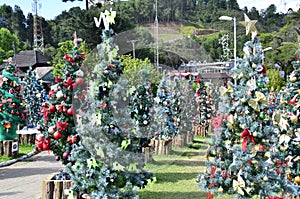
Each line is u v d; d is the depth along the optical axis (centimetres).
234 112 563
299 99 641
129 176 536
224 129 575
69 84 610
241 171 556
